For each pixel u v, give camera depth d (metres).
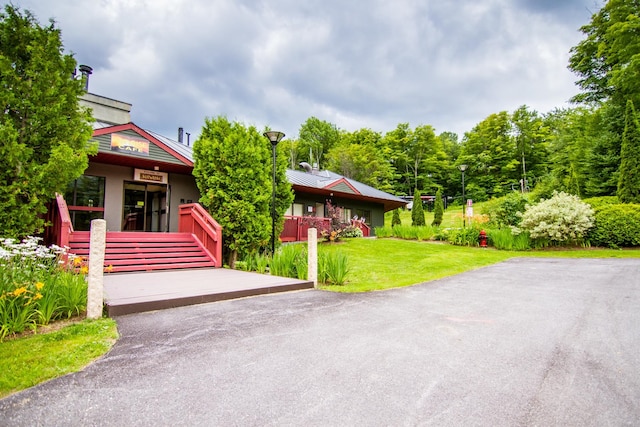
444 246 14.32
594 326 3.94
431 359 2.96
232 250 9.23
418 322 4.09
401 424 1.98
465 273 8.23
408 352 3.12
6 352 3.00
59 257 5.57
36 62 5.86
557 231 12.79
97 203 10.73
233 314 4.42
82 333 3.53
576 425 1.99
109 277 6.82
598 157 19.44
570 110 35.56
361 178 40.62
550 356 3.05
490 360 2.95
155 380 2.54
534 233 13.09
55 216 8.09
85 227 10.43
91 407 2.17
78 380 2.54
